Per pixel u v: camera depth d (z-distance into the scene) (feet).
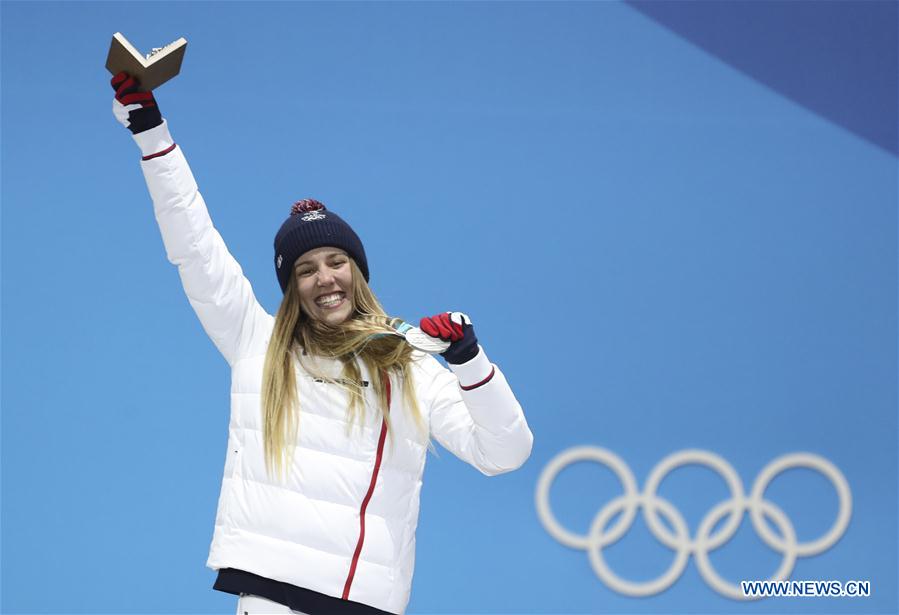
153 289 49.62
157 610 47.85
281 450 26.68
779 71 54.65
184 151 50.55
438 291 51.34
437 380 28.55
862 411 53.21
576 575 50.37
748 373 52.75
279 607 26.17
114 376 48.85
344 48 52.21
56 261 49.14
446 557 49.70
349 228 29.01
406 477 27.61
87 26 50.42
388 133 52.03
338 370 27.71
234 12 51.60
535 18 53.42
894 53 55.42
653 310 52.54
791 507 52.47
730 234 53.47
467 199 52.11
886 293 53.88
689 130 53.83
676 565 50.88
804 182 54.19
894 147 54.65
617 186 53.06
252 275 50.37
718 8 54.54
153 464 48.60
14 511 47.55
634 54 53.83
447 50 52.80
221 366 49.70
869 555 52.49
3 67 49.70
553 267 52.16
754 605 51.42
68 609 47.39
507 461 27.27
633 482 51.29
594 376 51.78
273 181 51.03
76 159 49.83
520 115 52.85
